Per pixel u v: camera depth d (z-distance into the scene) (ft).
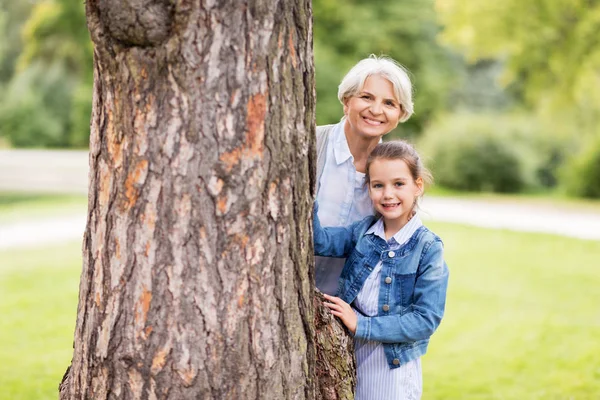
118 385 6.22
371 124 8.21
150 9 5.74
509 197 53.52
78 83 106.42
